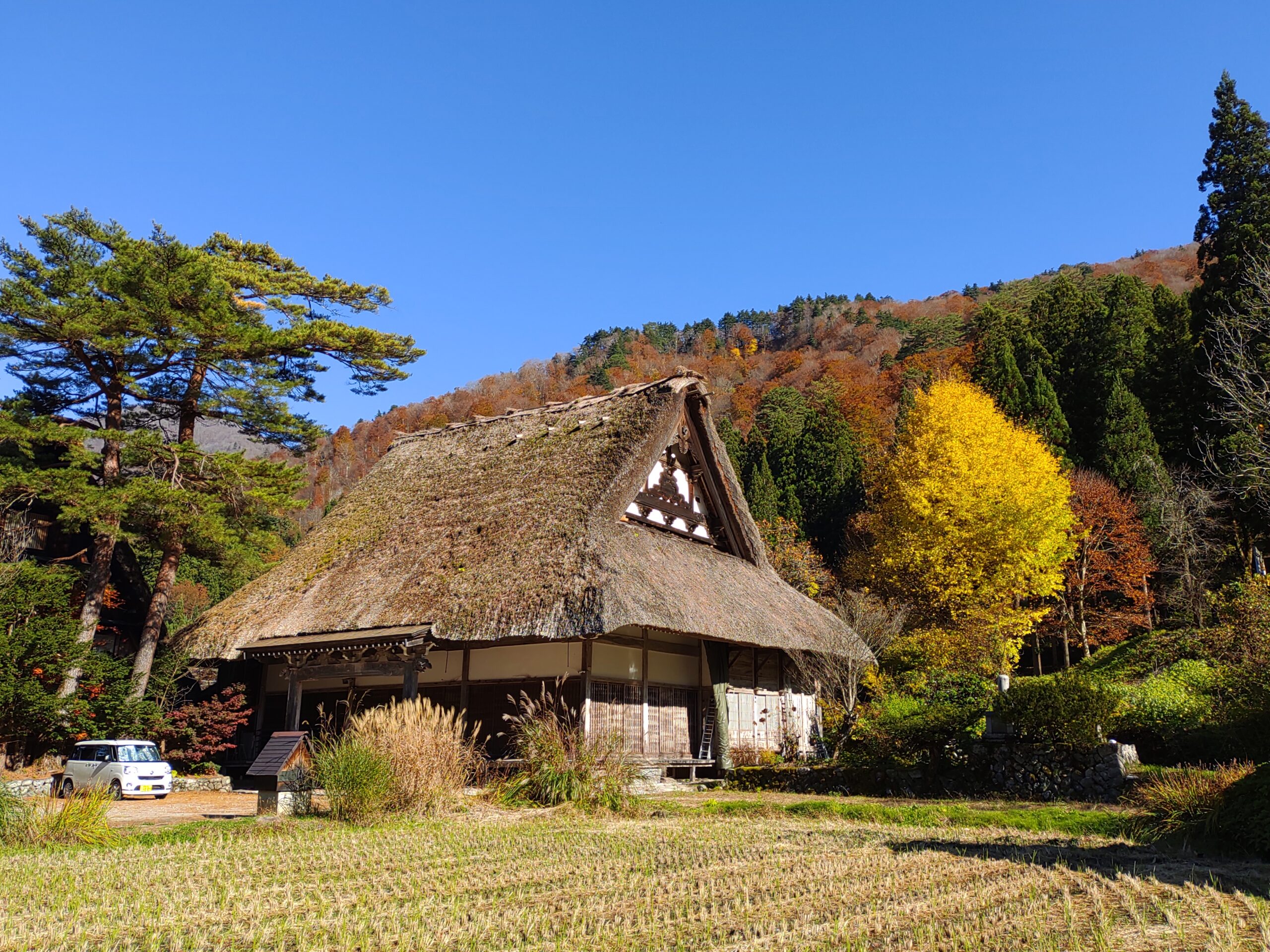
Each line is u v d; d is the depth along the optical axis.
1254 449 22.19
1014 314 59.44
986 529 31.62
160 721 19.77
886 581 34.00
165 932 6.54
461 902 7.34
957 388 36.34
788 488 50.09
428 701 14.22
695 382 22.12
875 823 12.45
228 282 23.44
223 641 20.56
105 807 11.55
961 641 28.27
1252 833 8.90
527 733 14.65
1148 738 16.00
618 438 20.64
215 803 16.64
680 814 13.54
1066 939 5.81
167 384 22.92
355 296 25.34
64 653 18.45
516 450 22.59
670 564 19.84
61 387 21.84
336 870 8.83
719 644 21.02
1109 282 76.25
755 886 7.81
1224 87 34.41
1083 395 45.34
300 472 22.23
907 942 5.88
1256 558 25.62
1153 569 32.62
